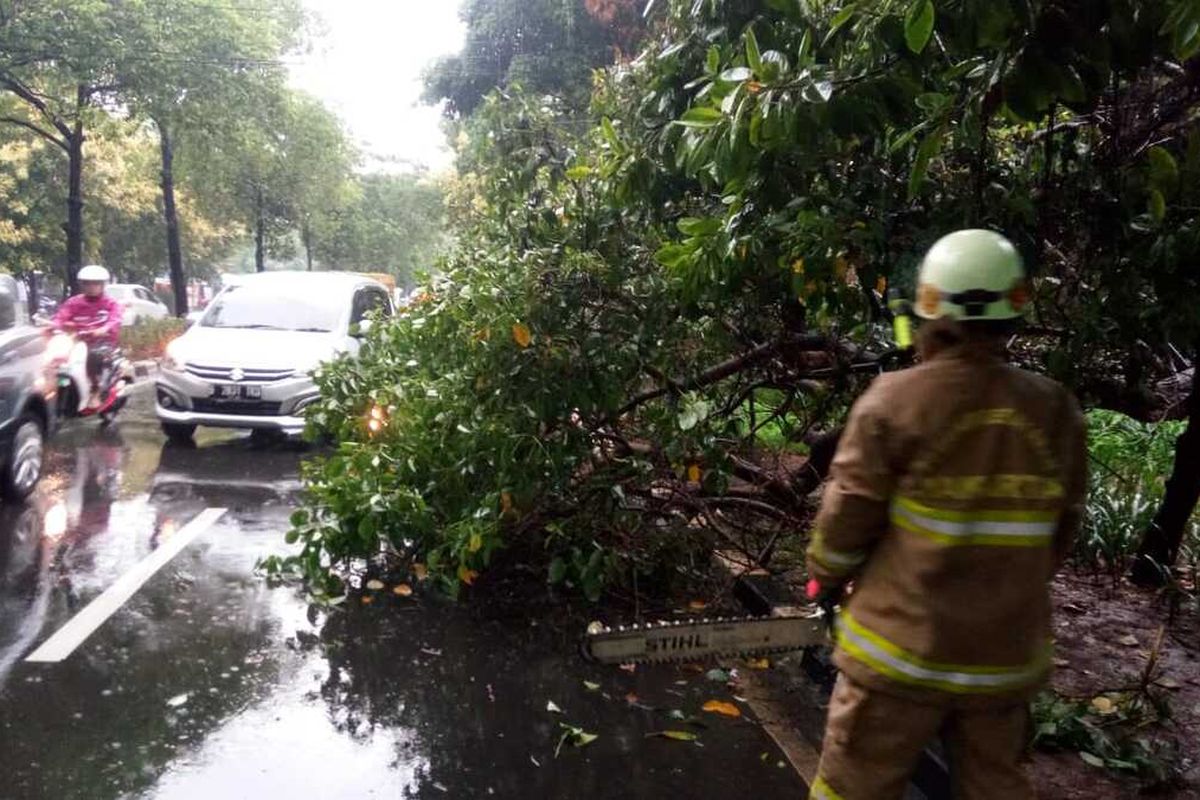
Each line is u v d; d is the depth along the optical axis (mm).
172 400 10469
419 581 6402
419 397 6332
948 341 2541
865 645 2527
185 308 28500
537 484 5715
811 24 4391
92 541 7098
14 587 6055
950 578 2436
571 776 4070
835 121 3869
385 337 7801
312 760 4113
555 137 7324
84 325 11172
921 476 2439
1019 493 2436
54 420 8523
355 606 5969
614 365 5695
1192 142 3945
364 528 5820
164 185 28031
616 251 5918
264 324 11445
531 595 6180
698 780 4082
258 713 4516
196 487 8859
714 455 5898
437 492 6160
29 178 34031
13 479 7879
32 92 20750
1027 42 3477
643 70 6312
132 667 4961
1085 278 4809
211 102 21188
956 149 4641
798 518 6492
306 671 5004
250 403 10352
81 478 9023
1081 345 4609
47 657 5031
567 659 5281
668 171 5441
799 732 4562
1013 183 4711
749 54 3826
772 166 4320
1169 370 6191
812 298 4605
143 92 19906
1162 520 6344
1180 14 2918
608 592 6160
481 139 7480
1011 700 2496
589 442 5977
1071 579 6570
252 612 5805
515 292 5715
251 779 3945
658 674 5145
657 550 6199
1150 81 4684
